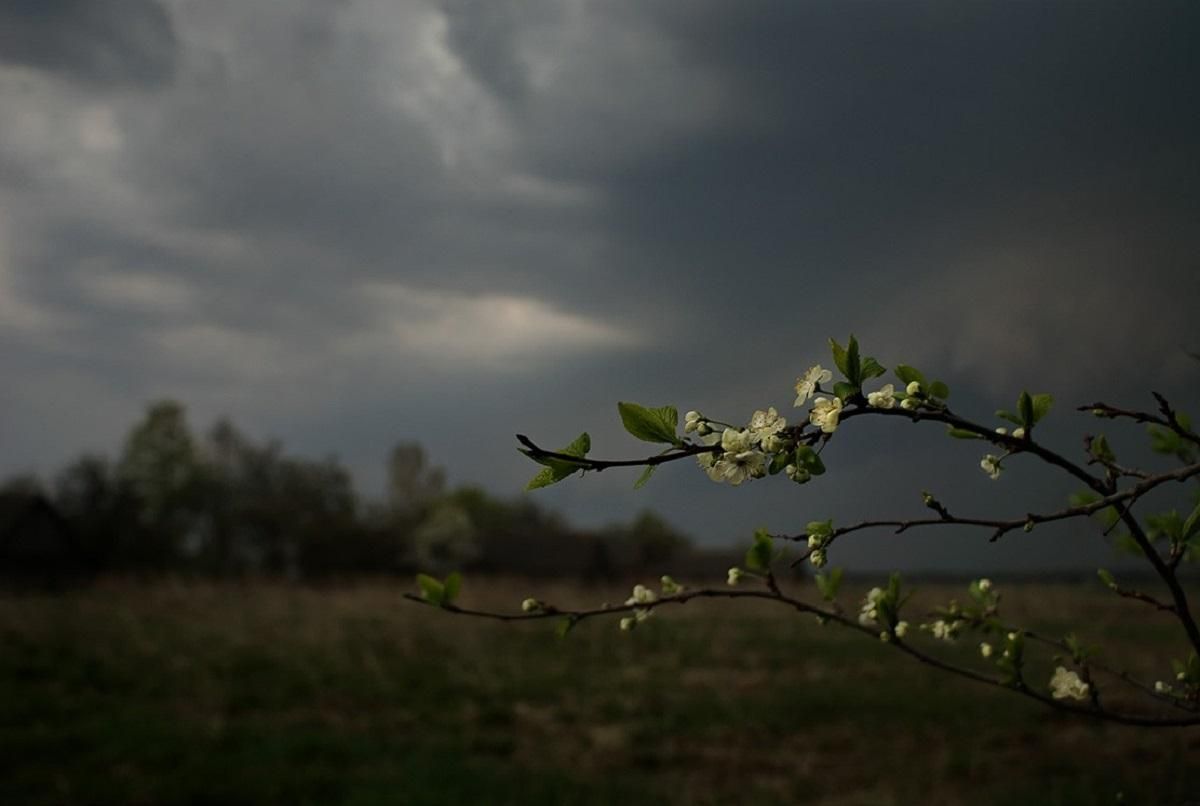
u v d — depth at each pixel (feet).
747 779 30.91
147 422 214.90
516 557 188.03
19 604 77.97
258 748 33.01
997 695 38.60
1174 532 6.81
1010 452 6.33
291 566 211.41
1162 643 43.80
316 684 45.93
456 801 26.84
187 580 105.40
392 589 100.78
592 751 34.53
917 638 53.67
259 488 233.96
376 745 33.94
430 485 263.49
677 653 56.70
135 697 42.22
